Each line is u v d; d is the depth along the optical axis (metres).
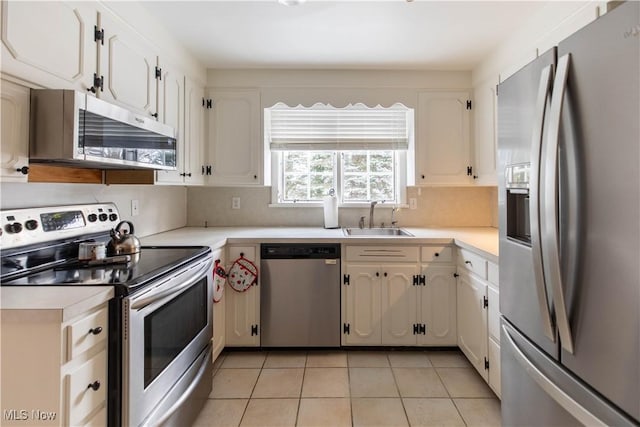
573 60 0.91
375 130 2.93
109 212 1.88
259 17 1.94
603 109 0.82
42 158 1.16
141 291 1.21
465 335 2.21
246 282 2.36
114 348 1.14
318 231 2.69
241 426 1.66
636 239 0.74
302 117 2.93
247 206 3.04
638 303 0.74
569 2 1.60
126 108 1.67
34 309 0.93
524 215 1.31
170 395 1.42
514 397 1.31
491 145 2.42
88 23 1.41
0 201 1.32
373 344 2.40
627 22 0.76
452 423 1.67
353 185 3.12
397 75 2.72
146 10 1.84
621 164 0.77
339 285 2.40
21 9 1.10
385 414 1.74
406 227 2.97
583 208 0.88
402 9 1.87
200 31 2.10
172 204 2.77
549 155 0.95
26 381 0.94
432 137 2.72
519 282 1.25
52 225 1.50
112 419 1.13
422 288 2.38
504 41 2.22
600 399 0.84
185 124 2.35
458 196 3.03
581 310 0.89
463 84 2.72
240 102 2.72
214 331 2.18
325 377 2.09
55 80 1.24
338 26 2.05
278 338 2.40
